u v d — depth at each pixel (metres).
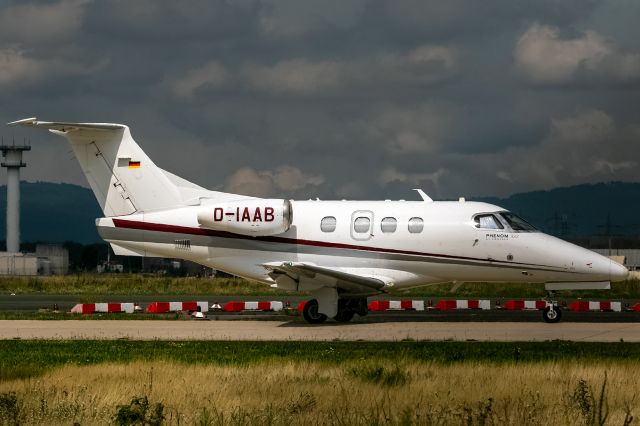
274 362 35.50
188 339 45.69
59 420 25.67
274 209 55.22
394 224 55.38
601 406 24.81
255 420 25.03
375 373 31.25
